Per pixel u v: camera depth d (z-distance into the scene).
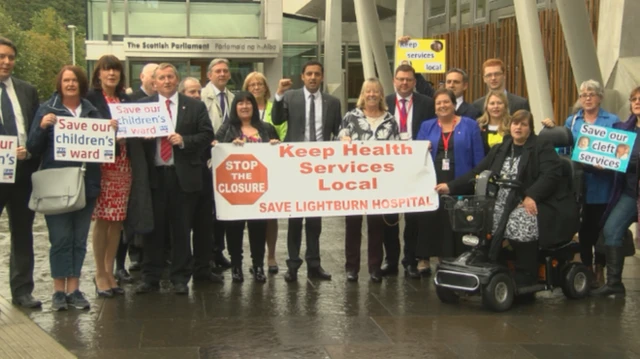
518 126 7.37
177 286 7.76
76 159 6.93
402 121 8.74
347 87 31.67
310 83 8.50
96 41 27.62
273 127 8.61
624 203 7.72
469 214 7.16
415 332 6.48
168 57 27.31
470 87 18.95
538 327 6.64
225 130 8.45
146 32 27.89
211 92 9.20
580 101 8.13
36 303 7.18
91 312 7.05
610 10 11.76
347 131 8.41
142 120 7.38
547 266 7.54
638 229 7.72
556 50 14.93
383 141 8.27
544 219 7.30
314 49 30.50
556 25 14.91
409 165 8.31
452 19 20.95
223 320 6.82
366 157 8.26
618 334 6.46
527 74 10.57
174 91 7.54
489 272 7.07
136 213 7.41
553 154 7.35
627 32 11.46
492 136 8.30
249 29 28.44
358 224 8.36
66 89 6.96
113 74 7.38
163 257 7.95
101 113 7.29
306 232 8.63
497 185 7.38
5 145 6.70
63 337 6.28
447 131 8.38
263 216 8.19
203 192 8.25
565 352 5.98
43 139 6.88
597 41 12.38
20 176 7.04
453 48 20.08
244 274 8.80
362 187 8.28
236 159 8.12
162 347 6.04
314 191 8.24
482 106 9.09
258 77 9.13
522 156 7.42
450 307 7.31
